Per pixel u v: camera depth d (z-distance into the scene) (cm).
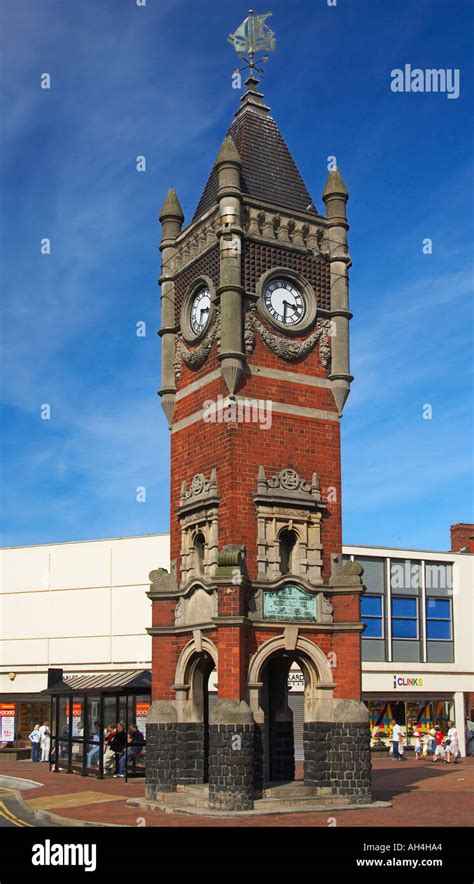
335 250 3506
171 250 3688
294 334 3362
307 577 3183
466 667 6353
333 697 3144
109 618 6041
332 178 3572
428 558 6359
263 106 3694
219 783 2866
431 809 2981
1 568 6384
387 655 6097
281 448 3238
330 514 3297
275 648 3066
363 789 3052
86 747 4456
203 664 3266
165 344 3616
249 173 3481
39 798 3466
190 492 3338
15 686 6225
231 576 2972
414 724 6184
